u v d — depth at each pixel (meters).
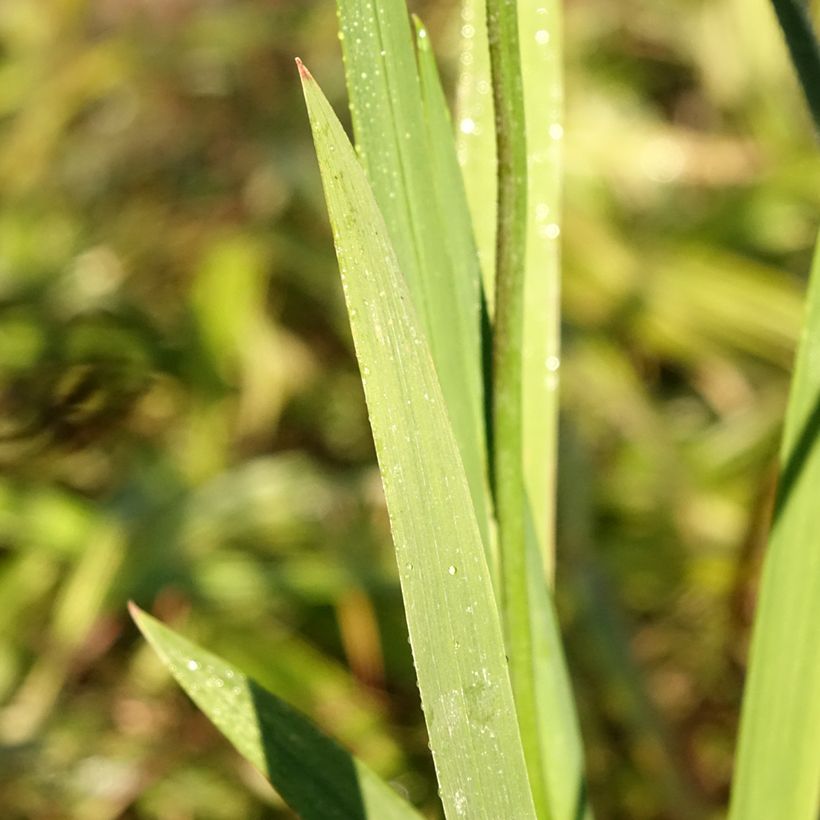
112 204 1.03
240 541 0.76
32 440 0.74
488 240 0.33
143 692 0.71
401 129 0.29
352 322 0.25
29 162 1.05
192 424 0.82
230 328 0.87
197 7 1.17
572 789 0.33
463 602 0.25
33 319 0.81
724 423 0.87
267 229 0.95
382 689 0.71
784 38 0.32
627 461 0.84
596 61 1.15
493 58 0.27
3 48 1.16
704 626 0.75
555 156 0.34
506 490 0.30
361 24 0.28
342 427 0.88
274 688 0.69
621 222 1.02
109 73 1.09
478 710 0.25
